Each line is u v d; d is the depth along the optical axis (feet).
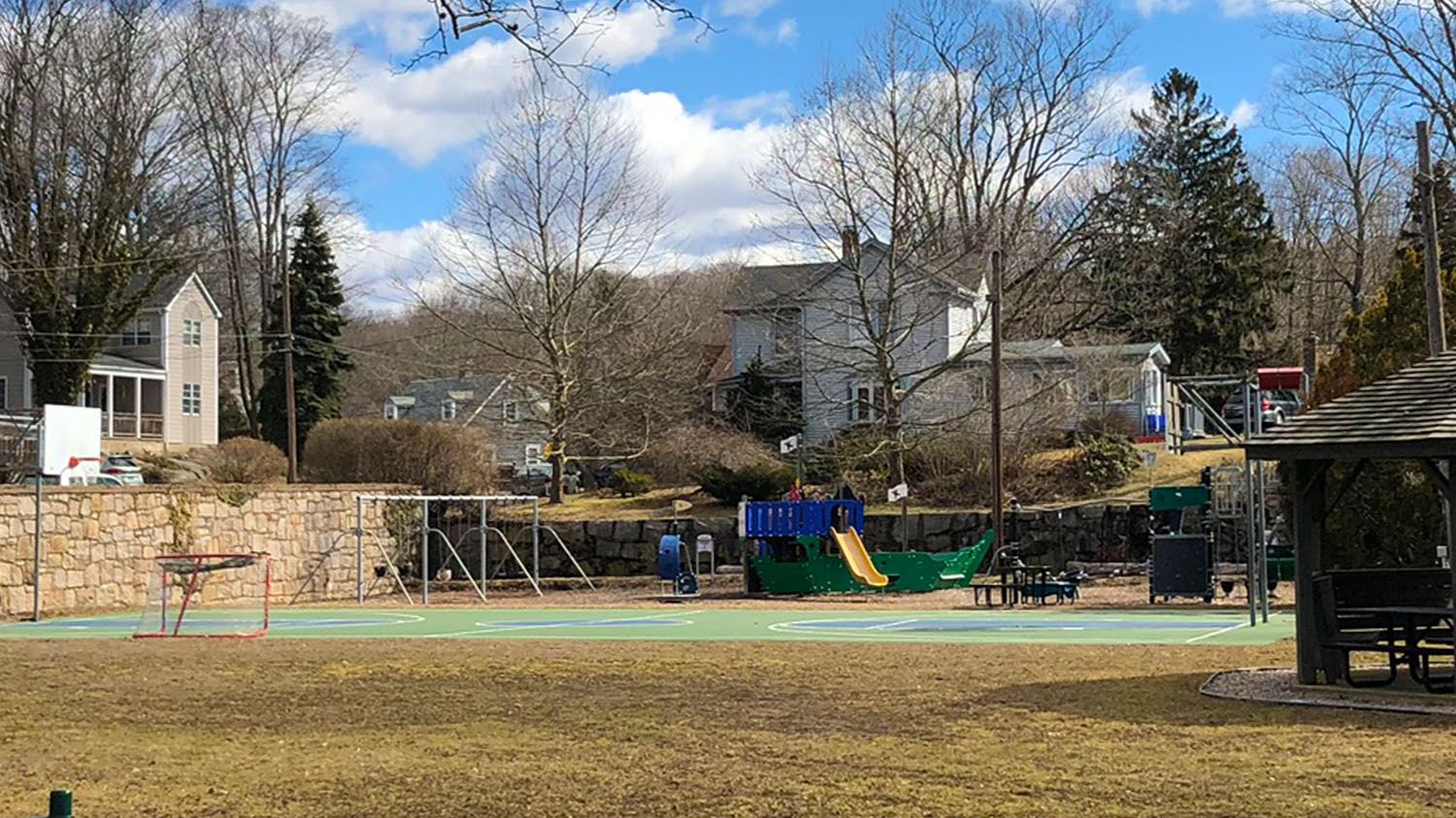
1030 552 126.41
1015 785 31.91
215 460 171.01
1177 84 228.22
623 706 44.91
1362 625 48.44
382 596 114.62
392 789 32.48
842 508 107.96
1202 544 90.22
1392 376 47.93
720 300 211.00
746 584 108.06
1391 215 218.38
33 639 72.23
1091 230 190.29
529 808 30.40
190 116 164.76
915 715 42.09
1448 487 43.14
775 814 29.55
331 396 215.10
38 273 156.15
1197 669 51.98
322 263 215.10
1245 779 32.12
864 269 165.99
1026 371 165.37
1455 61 134.62
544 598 110.22
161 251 168.55
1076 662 54.90
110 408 224.12
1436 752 35.17
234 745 38.60
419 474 143.33
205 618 88.84
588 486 176.24
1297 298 238.48
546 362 159.94
